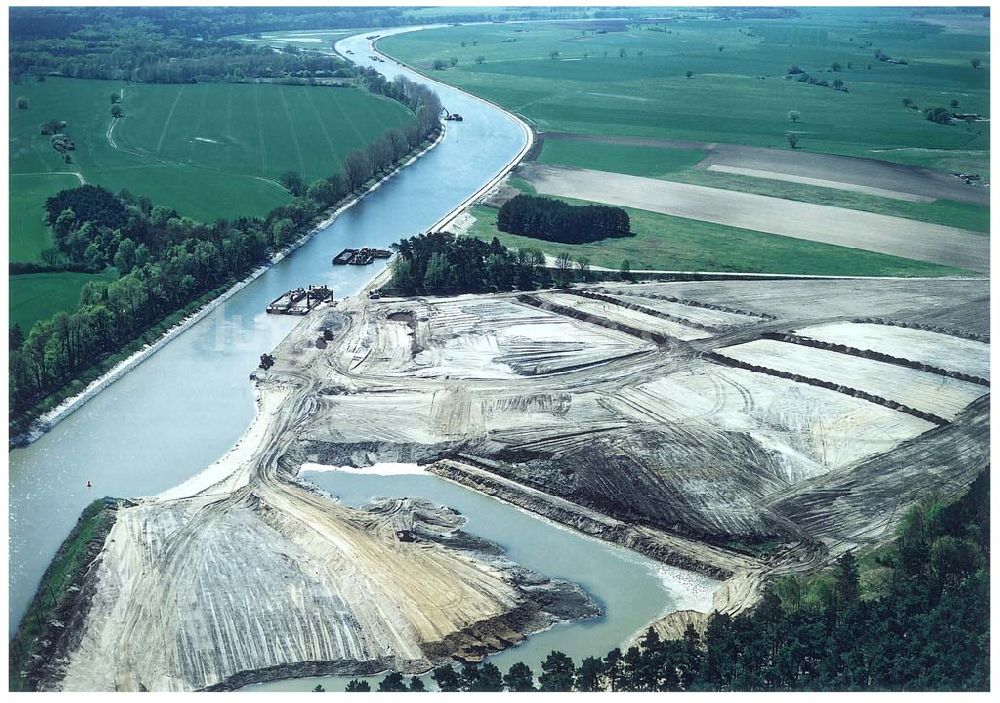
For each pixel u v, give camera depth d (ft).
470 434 579.48
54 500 517.96
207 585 447.83
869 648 395.96
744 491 524.11
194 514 500.33
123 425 593.01
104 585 448.24
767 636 404.57
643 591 456.45
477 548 481.46
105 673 403.34
